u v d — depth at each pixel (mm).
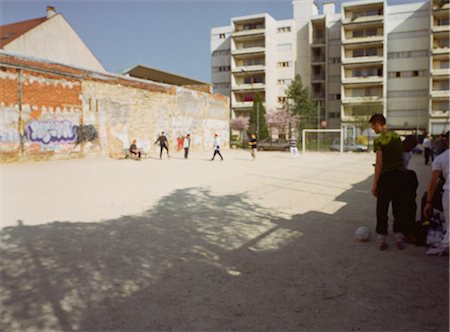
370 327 3176
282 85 66500
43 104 21797
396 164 5398
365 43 57125
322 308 3523
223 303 3635
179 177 14641
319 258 4961
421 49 56656
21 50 35531
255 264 4742
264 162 22828
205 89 42250
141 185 12312
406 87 57594
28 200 9500
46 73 21859
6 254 5168
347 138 42781
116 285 4094
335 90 61969
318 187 11773
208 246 5523
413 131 56812
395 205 5520
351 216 7520
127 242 5734
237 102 66500
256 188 11578
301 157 28734
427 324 3219
